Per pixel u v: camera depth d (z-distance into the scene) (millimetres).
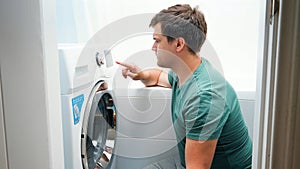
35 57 751
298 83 565
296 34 552
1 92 784
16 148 810
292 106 574
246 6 1920
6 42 755
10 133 805
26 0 730
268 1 637
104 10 1981
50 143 794
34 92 769
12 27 746
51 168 805
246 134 1432
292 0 549
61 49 1065
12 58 761
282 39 564
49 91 782
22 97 777
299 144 581
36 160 807
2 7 742
